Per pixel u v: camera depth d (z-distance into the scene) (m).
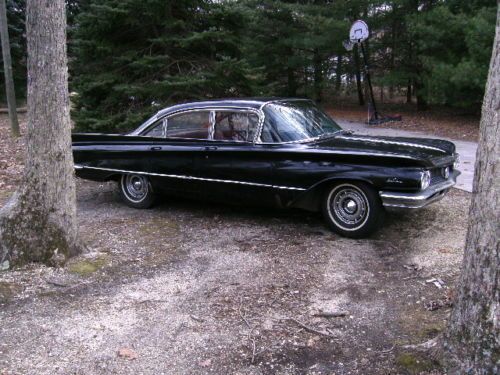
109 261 5.17
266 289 4.52
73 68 11.34
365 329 3.82
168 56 10.56
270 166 5.85
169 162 6.57
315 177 5.62
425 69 17.94
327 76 23.69
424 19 16.62
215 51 11.15
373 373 3.26
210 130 6.36
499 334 2.73
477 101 15.63
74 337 3.79
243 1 19.72
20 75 23.39
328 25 19.94
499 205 2.70
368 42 20.95
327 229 6.05
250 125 6.08
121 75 10.97
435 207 6.82
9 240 4.99
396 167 5.26
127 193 7.23
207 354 3.55
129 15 10.38
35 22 4.78
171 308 4.21
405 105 22.56
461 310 2.92
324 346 3.62
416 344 3.50
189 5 10.83
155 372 3.36
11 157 11.27
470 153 10.70
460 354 2.90
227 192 6.26
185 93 10.66
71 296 4.44
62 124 5.00
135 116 10.34
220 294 4.44
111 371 3.37
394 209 5.43
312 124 6.40
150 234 6.06
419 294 4.35
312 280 4.69
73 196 5.18
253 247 5.55
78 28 11.07
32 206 5.00
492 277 2.74
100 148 7.11
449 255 5.15
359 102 23.89
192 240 5.84
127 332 3.85
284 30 21.62
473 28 14.72
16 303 4.32
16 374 3.33
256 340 3.71
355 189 5.55
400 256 5.20
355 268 4.93
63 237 5.08
